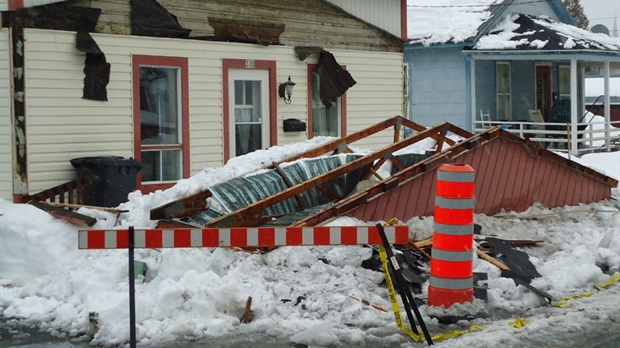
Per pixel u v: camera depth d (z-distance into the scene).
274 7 15.14
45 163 11.66
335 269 7.88
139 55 12.88
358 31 16.91
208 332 6.82
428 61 24.86
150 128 13.17
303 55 15.59
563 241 9.98
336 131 16.66
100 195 11.39
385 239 6.57
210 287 7.18
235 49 14.42
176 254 8.00
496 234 9.85
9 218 9.00
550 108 27.19
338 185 10.55
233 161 10.30
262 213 9.42
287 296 7.42
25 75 11.41
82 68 12.10
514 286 8.05
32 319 7.46
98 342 6.70
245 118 14.74
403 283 6.70
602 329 7.05
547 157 10.94
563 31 24.59
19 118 11.38
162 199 9.19
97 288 7.77
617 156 22.36
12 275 8.69
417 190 9.29
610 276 8.83
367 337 6.72
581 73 28.03
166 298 7.06
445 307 7.30
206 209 9.30
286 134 15.48
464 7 25.42
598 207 11.54
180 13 13.53
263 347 6.51
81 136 12.10
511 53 23.53
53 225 8.90
